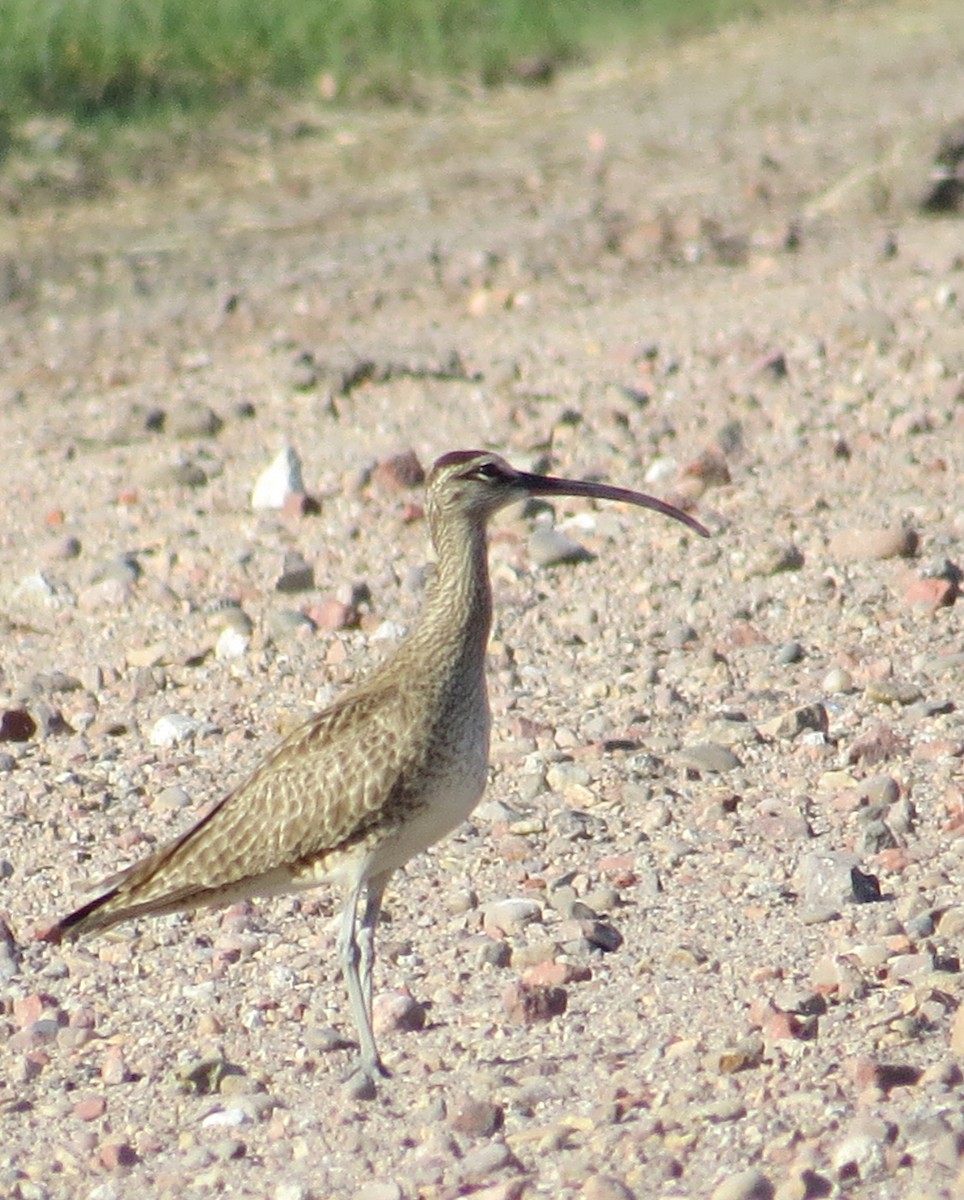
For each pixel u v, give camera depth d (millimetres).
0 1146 9133
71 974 10820
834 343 21094
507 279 24906
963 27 38469
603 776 12602
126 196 28984
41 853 12227
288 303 24453
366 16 36969
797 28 39312
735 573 15664
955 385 19328
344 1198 8367
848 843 11516
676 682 14055
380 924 11062
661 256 25516
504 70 35750
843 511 16812
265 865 9789
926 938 10242
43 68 32188
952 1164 7961
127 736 13953
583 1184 8188
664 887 11172
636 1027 9602
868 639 14469
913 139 27031
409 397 20484
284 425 19984
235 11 35719
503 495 10320
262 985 10539
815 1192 7926
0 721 13898
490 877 11500
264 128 32031
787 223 26188
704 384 20203
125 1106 9406
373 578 16219
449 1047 9617
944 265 23656
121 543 17266
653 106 33875
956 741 12656
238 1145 8844
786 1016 9273
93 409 20891
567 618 15234
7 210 28219
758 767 12656
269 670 14781
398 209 28328
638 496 11281
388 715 9742
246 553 16750
